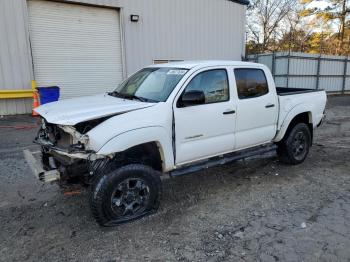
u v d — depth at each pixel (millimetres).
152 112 3951
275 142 6000
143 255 3262
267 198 4613
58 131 3885
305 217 4016
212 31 17641
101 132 3562
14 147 7324
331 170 5855
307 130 6176
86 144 3518
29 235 3639
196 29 16859
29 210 4238
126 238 3570
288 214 4105
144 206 3994
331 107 15750
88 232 3699
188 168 4477
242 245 3420
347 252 3271
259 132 5266
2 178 5355
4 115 11641
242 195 4723
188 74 4387
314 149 7395
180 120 4184
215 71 4688
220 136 4707
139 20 14570
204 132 4469
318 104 6312
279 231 3688
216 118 4570
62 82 13047
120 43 14328
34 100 11508
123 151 3855
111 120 3684
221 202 4484
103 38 13836
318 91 6406
